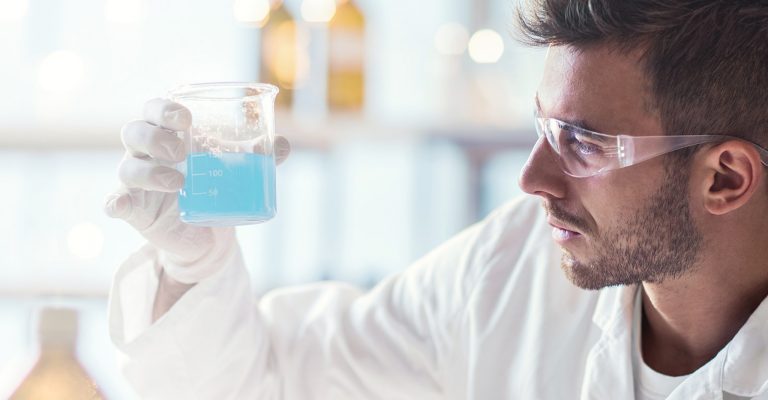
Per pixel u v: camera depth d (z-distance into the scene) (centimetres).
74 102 354
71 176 359
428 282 209
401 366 201
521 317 196
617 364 178
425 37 356
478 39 333
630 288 180
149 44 357
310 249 351
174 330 183
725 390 166
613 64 163
